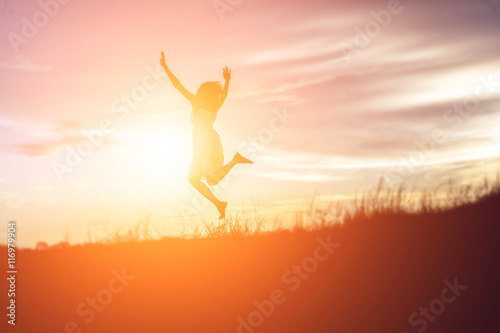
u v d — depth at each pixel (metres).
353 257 6.16
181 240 7.67
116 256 6.98
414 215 7.34
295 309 5.17
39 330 5.10
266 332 4.85
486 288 5.18
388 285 5.45
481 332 4.56
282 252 6.59
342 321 4.88
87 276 6.28
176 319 5.21
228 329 4.90
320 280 5.71
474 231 6.47
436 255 5.96
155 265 6.57
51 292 5.86
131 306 5.45
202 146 8.67
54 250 7.56
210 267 6.38
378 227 7.01
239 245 7.14
